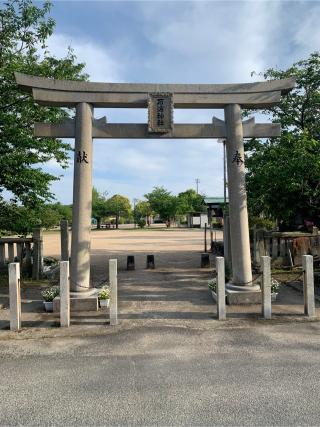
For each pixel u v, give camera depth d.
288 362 4.95
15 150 10.97
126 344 5.75
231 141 8.50
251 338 5.93
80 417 3.68
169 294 9.27
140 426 3.51
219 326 6.57
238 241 8.44
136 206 70.75
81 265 8.09
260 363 4.93
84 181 8.20
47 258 14.15
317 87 11.28
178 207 60.12
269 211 11.48
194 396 4.05
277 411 3.73
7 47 10.16
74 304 7.73
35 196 11.62
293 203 10.85
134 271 13.23
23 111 10.45
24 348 5.66
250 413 3.70
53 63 10.32
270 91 8.50
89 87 8.21
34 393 4.21
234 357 5.16
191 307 7.91
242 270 8.38
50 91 8.14
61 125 8.35
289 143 10.10
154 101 8.27
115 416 3.68
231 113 8.50
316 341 5.77
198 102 8.45
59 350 5.55
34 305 8.29
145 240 29.84
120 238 32.88
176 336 6.08
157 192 62.59
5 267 11.59
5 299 8.73
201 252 19.59
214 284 8.77
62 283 6.71
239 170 8.50
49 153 11.85
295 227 14.45
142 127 8.46
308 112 11.68
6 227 11.38
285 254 12.97
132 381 4.45
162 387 4.28
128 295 9.18
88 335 6.21
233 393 4.11
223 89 8.48
